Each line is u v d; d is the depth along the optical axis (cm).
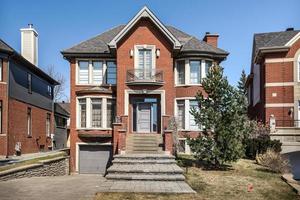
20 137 3203
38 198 1342
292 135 2828
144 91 2797
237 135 2038
